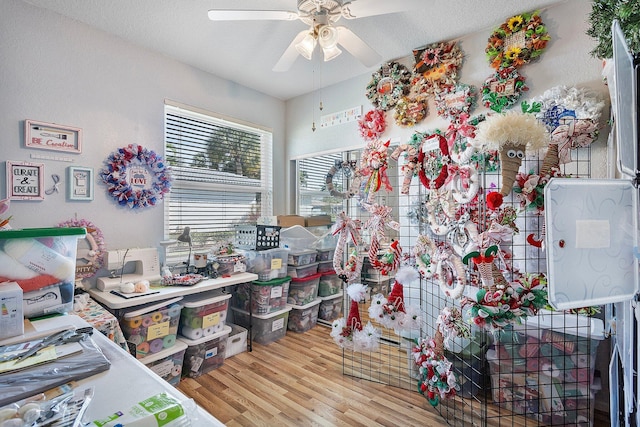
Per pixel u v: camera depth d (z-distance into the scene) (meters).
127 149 2.37
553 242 0.94
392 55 2.70
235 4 2.01
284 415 1.85
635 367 0.98
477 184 1.48
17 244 1.18
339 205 3.36
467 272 1.98
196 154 2.92
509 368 1.90
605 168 1.84
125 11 2.06
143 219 2.50
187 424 0.62
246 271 2.91
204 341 2.33
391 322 1.94
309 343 2.89
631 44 1.28
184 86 2.77
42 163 2.02
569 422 1.75
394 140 2.77
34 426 0.57
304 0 1.57
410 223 2.62
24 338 1.00
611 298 0.97
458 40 2.42
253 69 2.91
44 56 2.02
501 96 2.17
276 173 3.64
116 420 0.60
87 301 1.93
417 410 1.91
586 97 1.88
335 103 3.28
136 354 1.97
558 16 2.01
